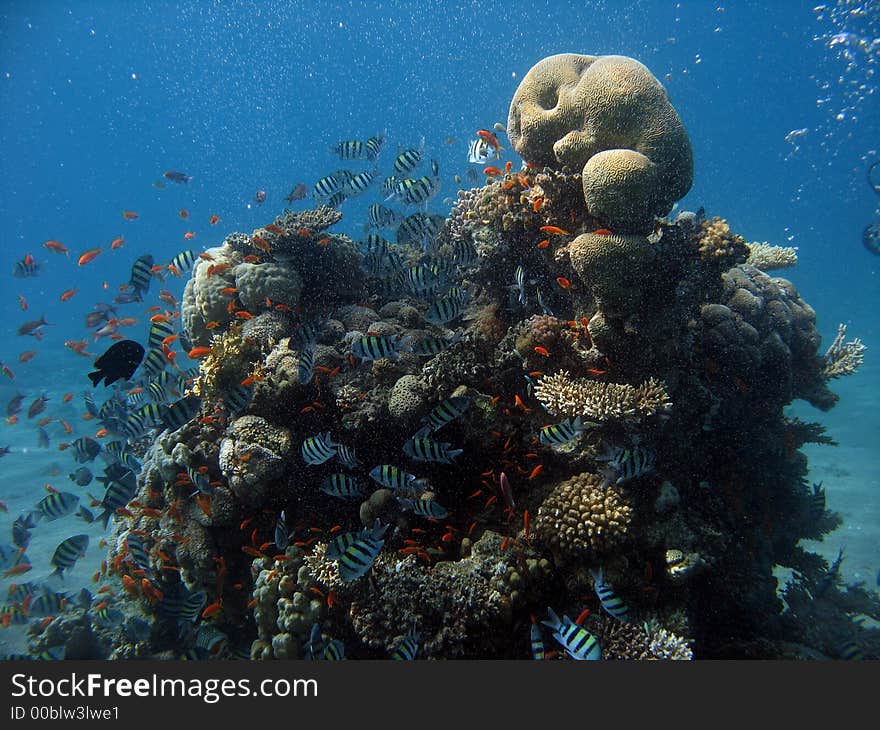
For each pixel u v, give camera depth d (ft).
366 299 24.52
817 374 24.63
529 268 18.22
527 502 15.44
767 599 16.93
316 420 18.04
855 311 103.76
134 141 292.40
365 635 13.99
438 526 15.99
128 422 17.54
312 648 14.02
